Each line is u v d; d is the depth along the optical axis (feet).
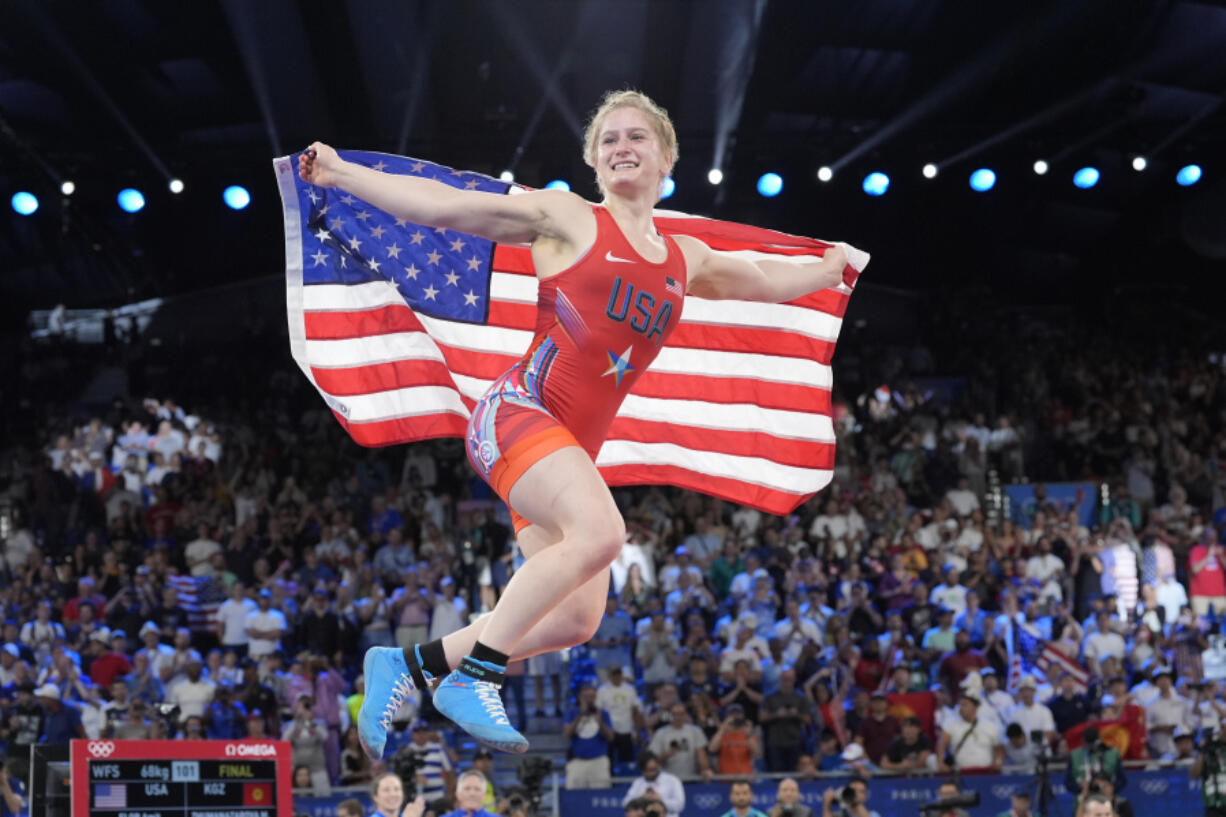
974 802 33.09
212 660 44.91
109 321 95.96
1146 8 67.41
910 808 38.99
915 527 57.72
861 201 97.91
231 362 92.38
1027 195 93.09
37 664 47.62
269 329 96.22
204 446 70.23
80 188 80.23
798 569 52.29
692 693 44.60
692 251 12.27
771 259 14.21
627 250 10.95
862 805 35.27
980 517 58.95
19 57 69.62
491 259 14.19
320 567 53.01
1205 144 74.23
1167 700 44.39
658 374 14.98
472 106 81.82
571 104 80.84
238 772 23.62
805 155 73.41
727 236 13.62
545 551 10.39
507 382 11.13
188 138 87.40
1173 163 78.69
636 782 38.70
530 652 11.73
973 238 100.73
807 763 39.83
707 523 57.16
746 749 41.29
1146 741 43.37
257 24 70.08
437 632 48.55
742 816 34.58
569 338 10.93
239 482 65.77
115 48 72.23
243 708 42.86
